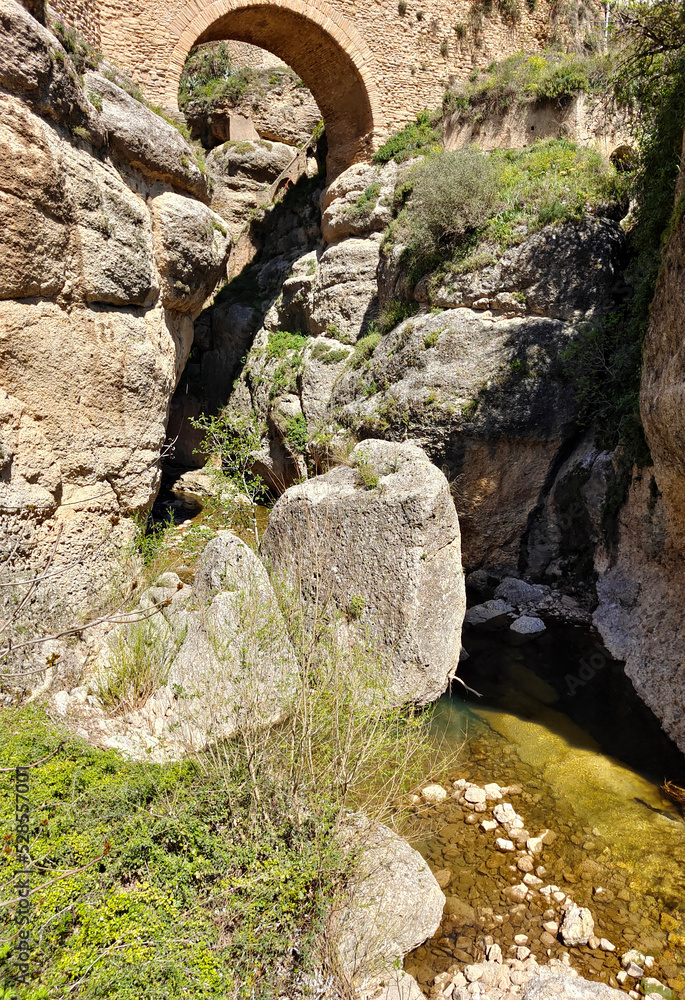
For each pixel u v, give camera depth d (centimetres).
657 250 802
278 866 357
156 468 954
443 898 440
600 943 417
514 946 417
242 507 848
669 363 586
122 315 888
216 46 2542
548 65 1431
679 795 539
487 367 967
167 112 1402
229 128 2373
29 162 700
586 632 849
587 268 964
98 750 440
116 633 579
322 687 448
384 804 430
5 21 675
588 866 479
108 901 318
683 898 446
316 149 1914
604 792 546
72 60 851
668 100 796
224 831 378
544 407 934
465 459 956
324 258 1548
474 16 1644
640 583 791
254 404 1602
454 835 512
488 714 678
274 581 618
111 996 274
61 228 761
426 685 598
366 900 390
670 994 378
